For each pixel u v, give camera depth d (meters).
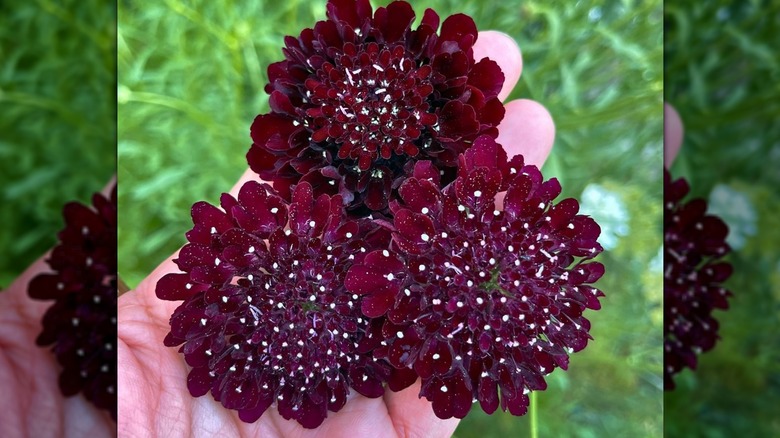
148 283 0.12
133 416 0.11
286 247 0.10
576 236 0.10
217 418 0.11
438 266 0.09
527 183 0.09
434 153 0.10
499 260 0.09
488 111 0.10
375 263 0.09
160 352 0.11
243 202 0.10
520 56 0.14
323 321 0.10
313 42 0.10
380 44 0.10
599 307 0.10
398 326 0.09
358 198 0.10
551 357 0.10
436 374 0.09
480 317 0.09
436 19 0.11
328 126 0.10
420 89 0.10
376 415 0.12
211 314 0.09
